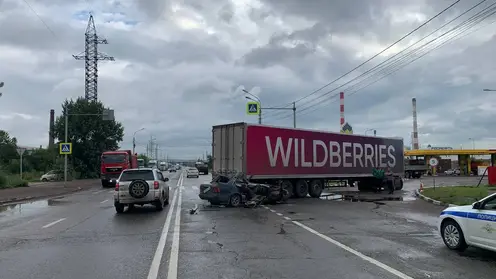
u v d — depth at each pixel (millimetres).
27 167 60312
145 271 7340
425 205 20156
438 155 79562
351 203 21234
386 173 29453
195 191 29516
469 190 25672
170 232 11602
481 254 8773
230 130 22094
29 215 16078
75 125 56125
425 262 8039
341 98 64938
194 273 7211
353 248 9383
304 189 24672
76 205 20281
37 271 7363
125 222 13727
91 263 7934
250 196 19797
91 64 69562
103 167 37938
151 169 17766
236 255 8633
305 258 8359
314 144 25016
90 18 70125
